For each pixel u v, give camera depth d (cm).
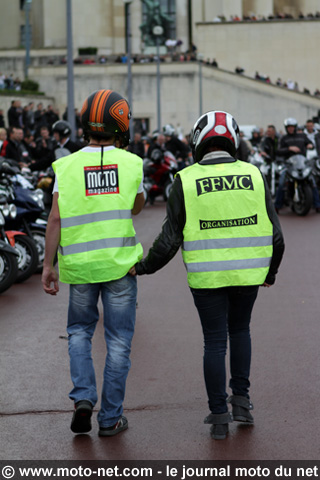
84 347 483
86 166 484
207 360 472
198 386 561
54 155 1148
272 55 6556
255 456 440
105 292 487
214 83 5906
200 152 485
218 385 470
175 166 2091
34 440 470
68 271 482
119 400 479
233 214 468
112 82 5919
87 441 468
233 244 469
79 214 480
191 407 520
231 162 479
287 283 949
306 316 775
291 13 7831
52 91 5894
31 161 1661
